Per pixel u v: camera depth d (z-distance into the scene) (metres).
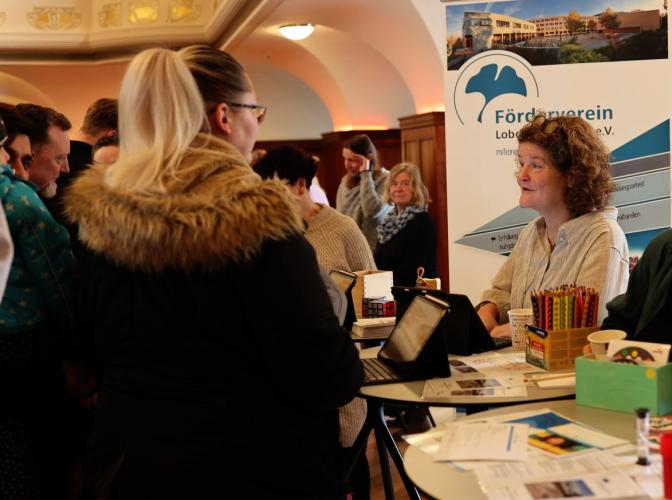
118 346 1.53
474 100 3.87
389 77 10.60
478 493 1.31
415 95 8.59
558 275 2.46
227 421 1.43
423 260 4.82
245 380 1.46
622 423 1.61
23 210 1.91
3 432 1.89
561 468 1.37
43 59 11.30
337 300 1.96
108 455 1.48
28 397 1.94
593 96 3.73
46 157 2.60
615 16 3.67
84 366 2.09
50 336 1.96
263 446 1.45
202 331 1.45
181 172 1.43
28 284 1.92
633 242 3.70
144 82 1.49
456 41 3.85
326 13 8.25
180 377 1.46
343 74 10.77
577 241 2.42
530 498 1.26
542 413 1.69
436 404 1.84
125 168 1.46
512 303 2.66
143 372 1.49
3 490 1.88
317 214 3.14
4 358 1.90
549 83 3.77
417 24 7.46
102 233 1.47
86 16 11.04
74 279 1.95
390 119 11.15
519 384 1.95
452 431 1.60
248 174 1.47
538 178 2.45
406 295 2.41
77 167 3.11
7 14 10.87
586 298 2.10
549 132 2.43
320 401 1.47
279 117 13.95
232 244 1.38
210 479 1.41
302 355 1.43
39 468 1.95
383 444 2.89
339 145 11.48
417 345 2.07
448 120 3.91
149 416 1.45
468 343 2.31
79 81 12.18
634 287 2.06
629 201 3.70
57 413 2.04
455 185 3.92
